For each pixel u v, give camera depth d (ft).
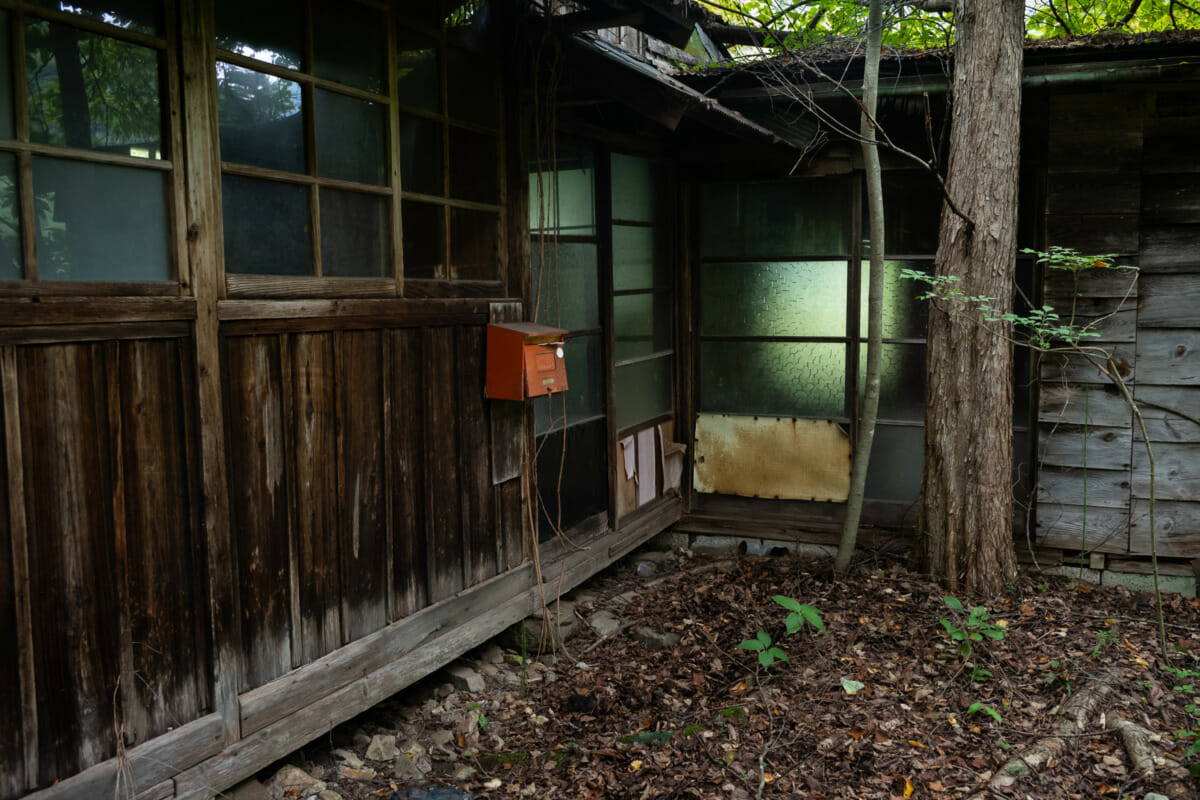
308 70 10.37
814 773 10.70
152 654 8.71
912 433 20.15
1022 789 10.10
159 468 8.70
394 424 11.84
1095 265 16.25
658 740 11.78
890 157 19.56
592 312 17.93
